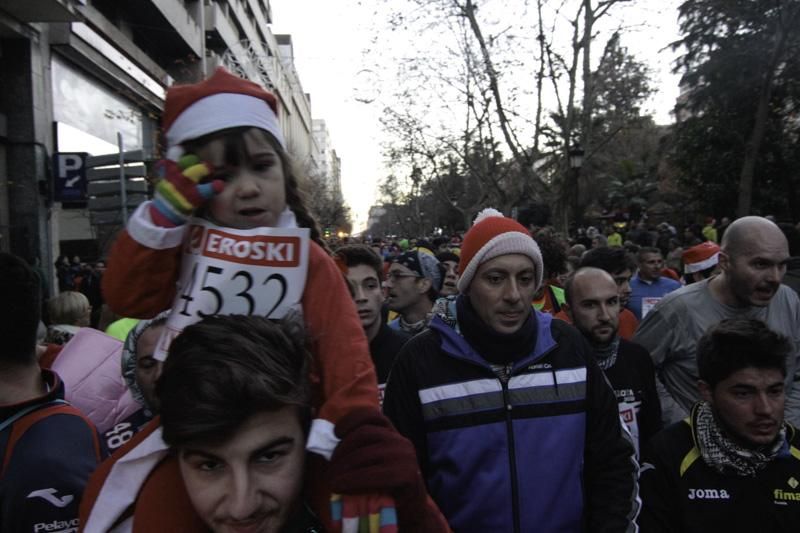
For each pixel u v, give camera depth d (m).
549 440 2.36
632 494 2.34
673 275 8.45
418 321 5.04
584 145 16.91
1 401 1.84
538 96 16.38
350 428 1.29
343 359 1.40
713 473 2.39
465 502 2.34
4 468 1.74
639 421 3.41
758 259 3.29
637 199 36.38
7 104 14.11
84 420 1.92
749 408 2.29
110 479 1.36
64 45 15.41
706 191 28.66
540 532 2.29
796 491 2.33
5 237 13.99
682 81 27.09
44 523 1.70
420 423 2.47
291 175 1.63
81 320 4.86
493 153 18.64
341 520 1.22
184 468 1.21
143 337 2.28
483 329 2.43
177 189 1.38
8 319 1.83
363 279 3.54
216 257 1.43
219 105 1.44
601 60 16.33
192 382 1.15
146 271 1.42
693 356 3.54
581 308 3.40
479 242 2.47
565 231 16.53
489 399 2.41
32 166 14.20
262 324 1.27
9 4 12.82
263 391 1.14
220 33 31.64
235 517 1.17
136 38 23.73
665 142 34.06
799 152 26.91
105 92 18.52
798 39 20.69
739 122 27.08
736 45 24.44
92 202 8.62
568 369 2.46
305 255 1.46
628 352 3.46
